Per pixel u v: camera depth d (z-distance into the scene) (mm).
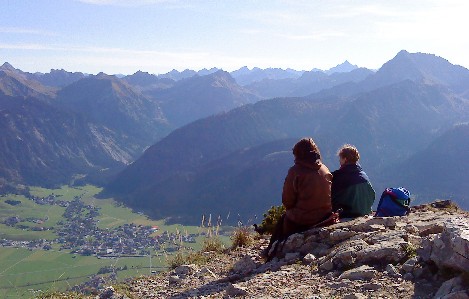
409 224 5559
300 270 5074
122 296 5480
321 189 5840
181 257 6680
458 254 3996
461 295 3738
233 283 5273
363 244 4980
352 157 6637
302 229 5859
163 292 5445
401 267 4438
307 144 5938
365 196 6488
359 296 4102
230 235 7383
